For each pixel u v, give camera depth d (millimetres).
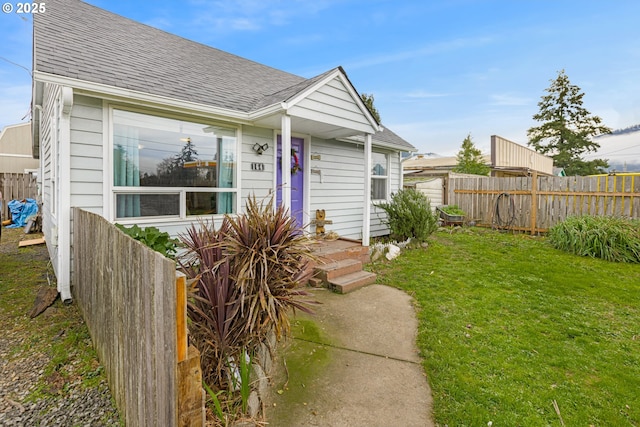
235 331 2363
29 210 10844
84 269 3400
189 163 4848
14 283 4828
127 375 1937
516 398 2318
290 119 4945
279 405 2238
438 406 2242
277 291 2443
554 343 3121
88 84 3629
